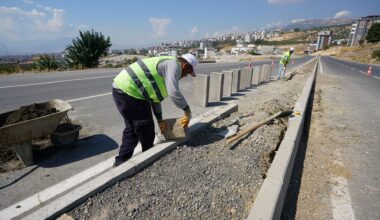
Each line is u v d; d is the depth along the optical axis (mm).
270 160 3564
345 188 3141
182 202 2471
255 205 2271
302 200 2869
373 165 3781
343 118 6340
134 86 2889
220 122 4801
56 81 10352
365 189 3139
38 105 3795
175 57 3062
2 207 2436
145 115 3109
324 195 2979
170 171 2959
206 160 3320
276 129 4730
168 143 3424
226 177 2973
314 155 4086
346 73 20391
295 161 3834
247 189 2766
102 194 2404
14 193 2662
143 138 3207
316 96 9438
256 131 4453
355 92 10570
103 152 3693
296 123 4645
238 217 2336
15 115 3449
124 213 2242
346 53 67250
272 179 2686
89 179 2867
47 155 3533
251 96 8477
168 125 3451
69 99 7035
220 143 3873
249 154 3611
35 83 9633
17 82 9797
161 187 2654
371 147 4457
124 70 2992
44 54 18812
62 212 2098
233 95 8703
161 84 3000
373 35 80312
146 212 2297
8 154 3383
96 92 8172
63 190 2623
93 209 2225
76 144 3939
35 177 2982
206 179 2891
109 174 2590
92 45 20797
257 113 5719
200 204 2467
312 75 14703
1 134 2836
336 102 8375
